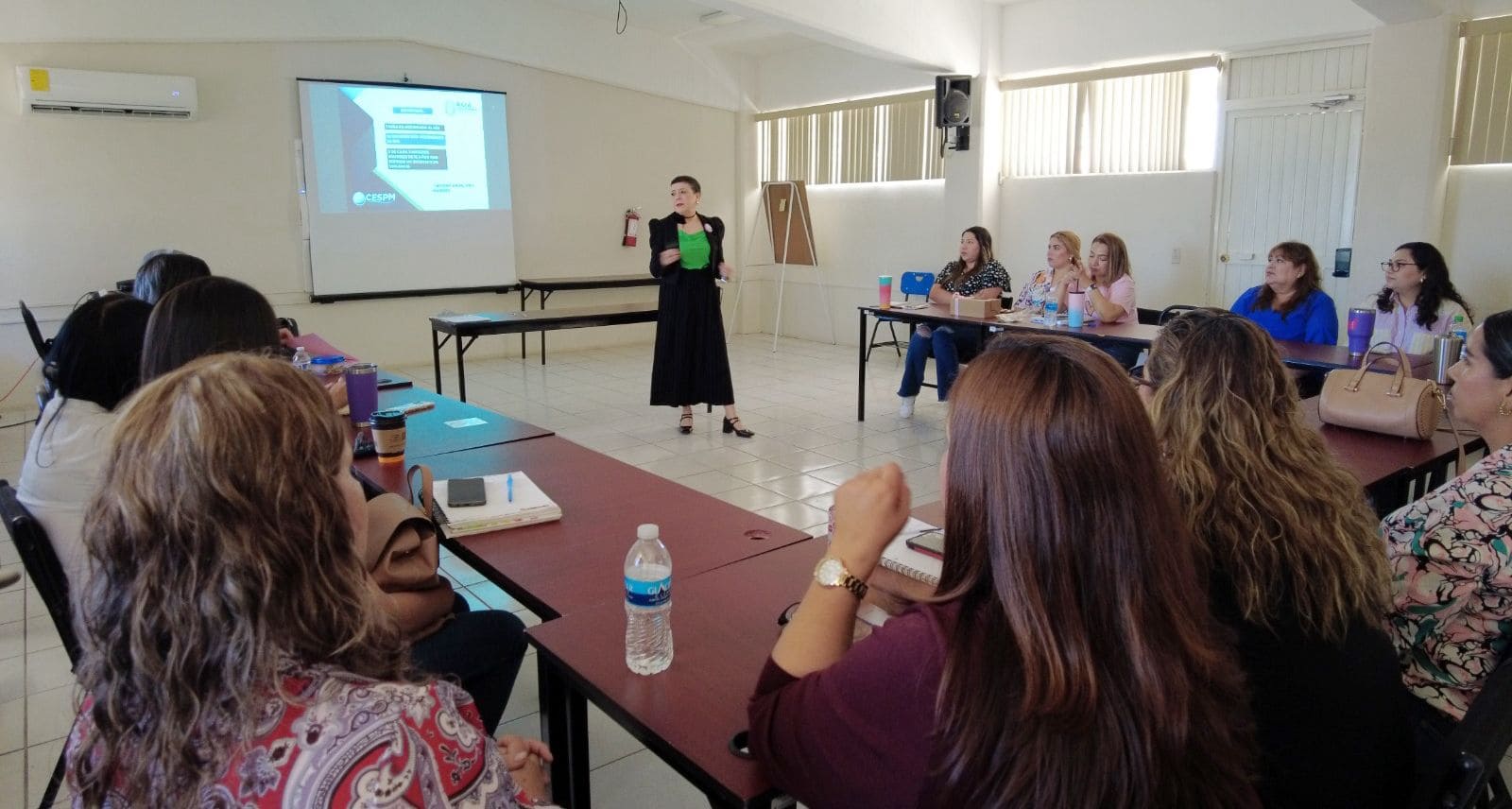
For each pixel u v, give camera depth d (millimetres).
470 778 770
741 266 8969
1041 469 756
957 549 823
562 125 7680
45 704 2316
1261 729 999
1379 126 4914
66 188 5711
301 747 680
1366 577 1092
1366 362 2611
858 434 5023
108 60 5730
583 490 2018
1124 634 743
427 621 1545
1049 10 6496
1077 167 6586
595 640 1312
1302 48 5398
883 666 810
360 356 6980
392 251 6926
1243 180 5773
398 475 2104
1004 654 752
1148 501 767
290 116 6422
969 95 6742
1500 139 4715
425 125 6941
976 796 742
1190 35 5801
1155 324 4824
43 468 1704
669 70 8172
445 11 6898
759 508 3807
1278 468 1123
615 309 5391
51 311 5754
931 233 7566
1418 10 4598
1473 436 2484
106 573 695
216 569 667
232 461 680
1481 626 1392
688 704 1146
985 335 4820
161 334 1822
